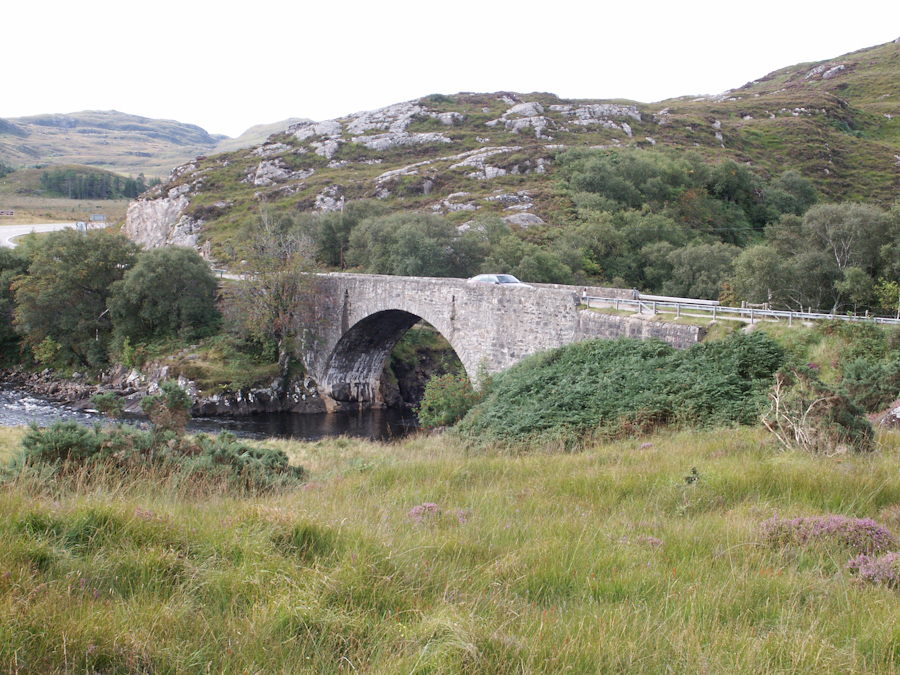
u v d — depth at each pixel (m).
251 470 11.06
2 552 4.39
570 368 20.67
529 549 5.96
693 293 47.09
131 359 39.75
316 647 3.77
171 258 40.84
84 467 8.45
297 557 5.23
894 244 36.28
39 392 39.78
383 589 4.64
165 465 9.91
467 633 3.84
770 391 11.88
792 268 36.69
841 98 125.56
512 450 15.39
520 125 94.94
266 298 39.44
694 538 6.29
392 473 10.88
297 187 80.19
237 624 3.96
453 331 29.98
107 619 3.78
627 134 96.88
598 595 5.00
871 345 16.41
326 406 39.75
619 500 8.33
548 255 46.06
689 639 3.93
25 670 3.30
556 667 3.74
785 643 3.96
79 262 41.97
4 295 45.53
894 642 3.99
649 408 15.95
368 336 39.38
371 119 102.75
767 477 8.34
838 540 6.02
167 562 4.71
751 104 119.12
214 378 37.12
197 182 86.44
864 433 9.98
